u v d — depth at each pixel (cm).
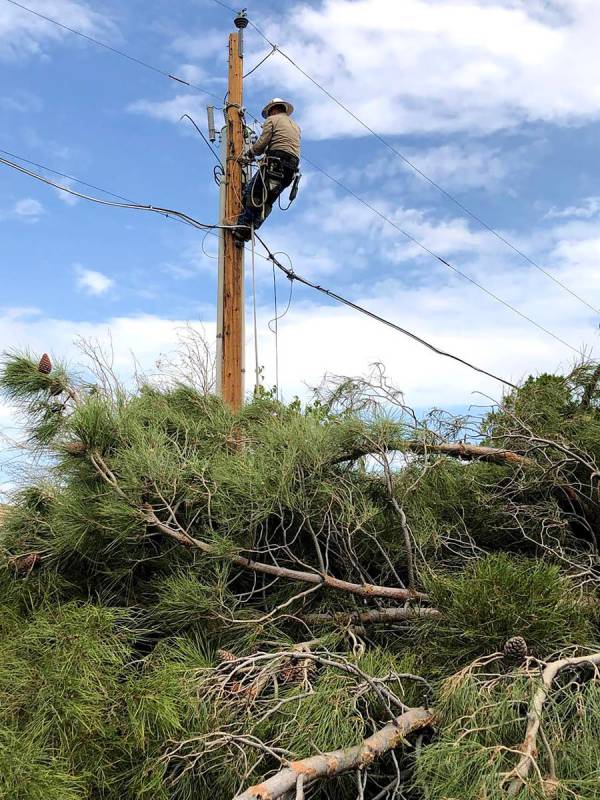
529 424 443
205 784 267
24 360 423
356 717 270
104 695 278
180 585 340
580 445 421
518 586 287
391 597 362
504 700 237
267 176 656
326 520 382
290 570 366
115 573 361
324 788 268
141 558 369
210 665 315
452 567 396
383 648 349
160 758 259
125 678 300
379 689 275
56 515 369
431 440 423
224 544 347
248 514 365
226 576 348
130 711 271
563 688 245
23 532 390
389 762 279
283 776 235
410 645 345
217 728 272
